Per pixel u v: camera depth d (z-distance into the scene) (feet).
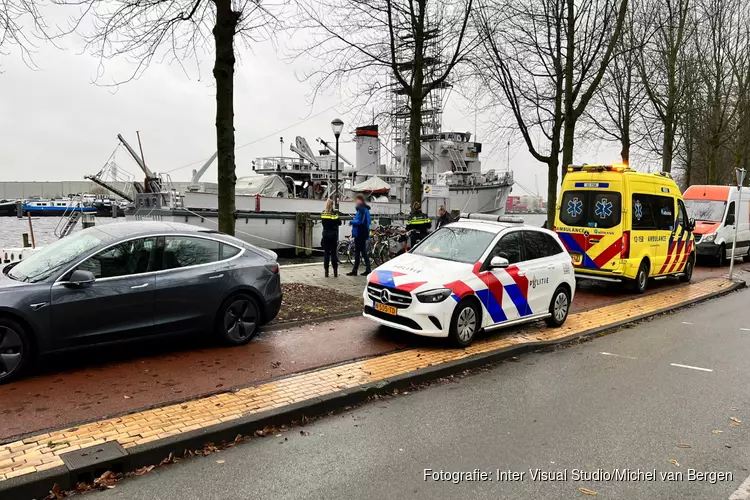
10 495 10.83
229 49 26.91
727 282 46.34
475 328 23.27
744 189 63.52
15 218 188.65
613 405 17.13
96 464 11.87
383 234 52.16
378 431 14.87
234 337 21.66
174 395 16.20
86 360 19.44
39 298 16.96
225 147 27.30
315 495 11.39
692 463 13.19
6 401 15.35
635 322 30.55
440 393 18.16
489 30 39.29
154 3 26.45
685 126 71.20
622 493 11.73
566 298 28.27
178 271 20.03
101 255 18.58
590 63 42.78
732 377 20.31
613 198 37.50
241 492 11.48
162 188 67.77
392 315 22.76
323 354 21.12
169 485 11.75
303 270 44.52
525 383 19.33
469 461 13.10
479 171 115.85
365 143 98.37
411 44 37.50
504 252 25.23
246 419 14.44
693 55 64.64
